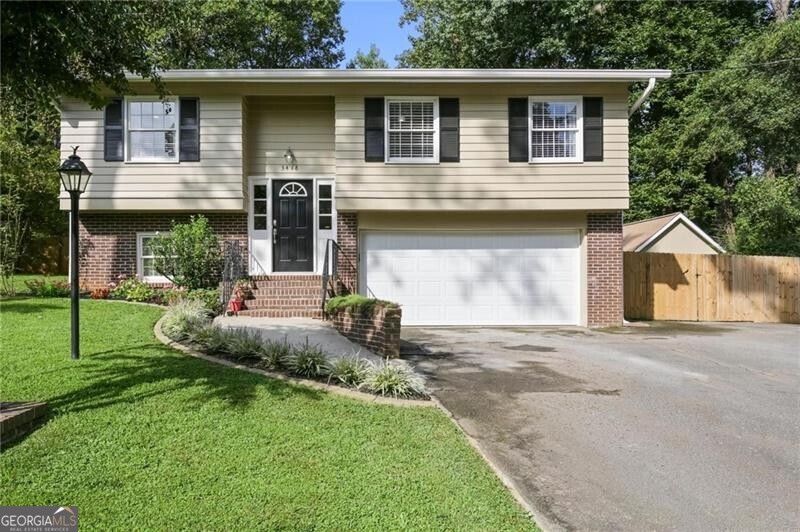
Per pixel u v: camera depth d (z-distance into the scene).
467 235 12.07
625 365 7.52
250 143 12.12
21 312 8.99
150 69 5.18
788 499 3.70
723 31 19.70
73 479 3.51
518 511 3.40
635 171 20.31
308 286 10.68
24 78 4.38
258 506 3.29
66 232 19.62
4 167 13.70
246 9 18.47
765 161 17.44
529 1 18.53
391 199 11.34
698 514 3.48
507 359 7.86
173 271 11.32
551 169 11.35
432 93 11.37
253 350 6.55
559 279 12.06
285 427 4.53
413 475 3.80
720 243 19.86
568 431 4.89
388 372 5.84
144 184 11.32
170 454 3.94
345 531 3.06
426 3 21.83
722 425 5.12
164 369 5.91
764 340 9.98
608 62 20.02
